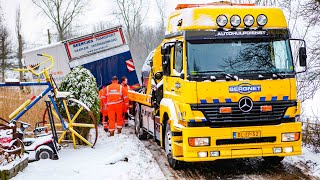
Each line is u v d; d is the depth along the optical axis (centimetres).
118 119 1371
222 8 885
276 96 853
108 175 804
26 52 1861
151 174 870
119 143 1159
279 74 860
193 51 857
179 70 897
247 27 880
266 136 845
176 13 978
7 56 4669
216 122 834
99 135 1352
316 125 1127
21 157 817
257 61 868
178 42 903
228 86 839
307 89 1246
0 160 767
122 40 1795
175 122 885
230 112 836
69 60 1766
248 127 838
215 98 834
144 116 1277
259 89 847
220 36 869
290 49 888
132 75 1798
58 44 1784
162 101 998
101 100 1447
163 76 1028
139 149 1112
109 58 1784
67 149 1039
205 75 845
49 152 919
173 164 933
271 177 857
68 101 1052
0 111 1272
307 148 1063
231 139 835
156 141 1193
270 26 888
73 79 1070
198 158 828
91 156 959
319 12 1240
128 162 930
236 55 866
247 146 842
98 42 1783
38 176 774
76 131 1081
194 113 830
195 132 825
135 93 1388
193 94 832
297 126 858
